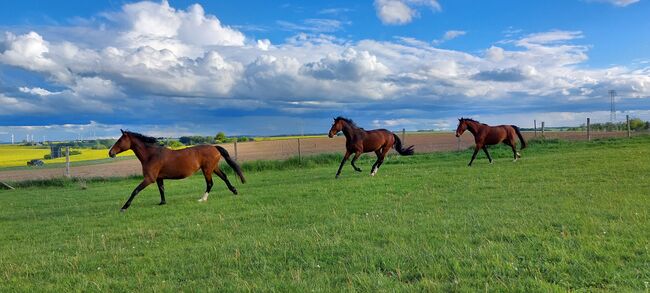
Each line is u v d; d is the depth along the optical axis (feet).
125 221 36.35
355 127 60.64
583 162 57.82
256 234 27.96
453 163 72.43
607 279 16.28
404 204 36.17
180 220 34.96
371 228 27.07
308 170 76.38
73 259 23.63
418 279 17.69
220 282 18.48
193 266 21.25
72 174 90.33
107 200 51.80
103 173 91.71
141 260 23.08
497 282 16.33
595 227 23.98
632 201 31.40
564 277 16.66
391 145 63.05
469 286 16.33
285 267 20.38
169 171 43.91
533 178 46.65
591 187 38.70
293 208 37.01
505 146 98.53
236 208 39.55
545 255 19.24
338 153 95.20
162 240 27.91
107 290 18.44
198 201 45.09
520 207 31.40
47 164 131.85
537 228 24.39
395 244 22.54
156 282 19.17
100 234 31.19
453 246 21.79
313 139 227.40
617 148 79.71
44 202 53.36
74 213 42.68
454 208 32.96
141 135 43.21
